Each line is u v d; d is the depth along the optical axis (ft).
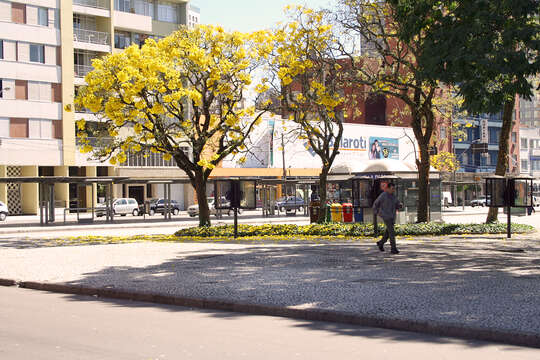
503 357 20.34
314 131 84.43
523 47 43.62
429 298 29.45
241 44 79.10
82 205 189.98
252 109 83.05
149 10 203.31
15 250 62.49
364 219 88.58
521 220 121.08
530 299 28.84
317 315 27.25
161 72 75.56
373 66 90.84
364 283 34.73
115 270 43.50
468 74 41.73
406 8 47.39
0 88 167.73
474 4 41.47
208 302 30.81
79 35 184.96
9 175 177.88
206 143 84.02
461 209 213.05
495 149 278.87
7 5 169.37
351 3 76.33
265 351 21.42
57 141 176.65
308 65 77.41
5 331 25.13
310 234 75.25
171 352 21.30
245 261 47.14
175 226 124.16
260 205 205.77
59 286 37.55
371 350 21.47
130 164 192.75
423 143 81.15
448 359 20.15
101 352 21.33
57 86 177.37
